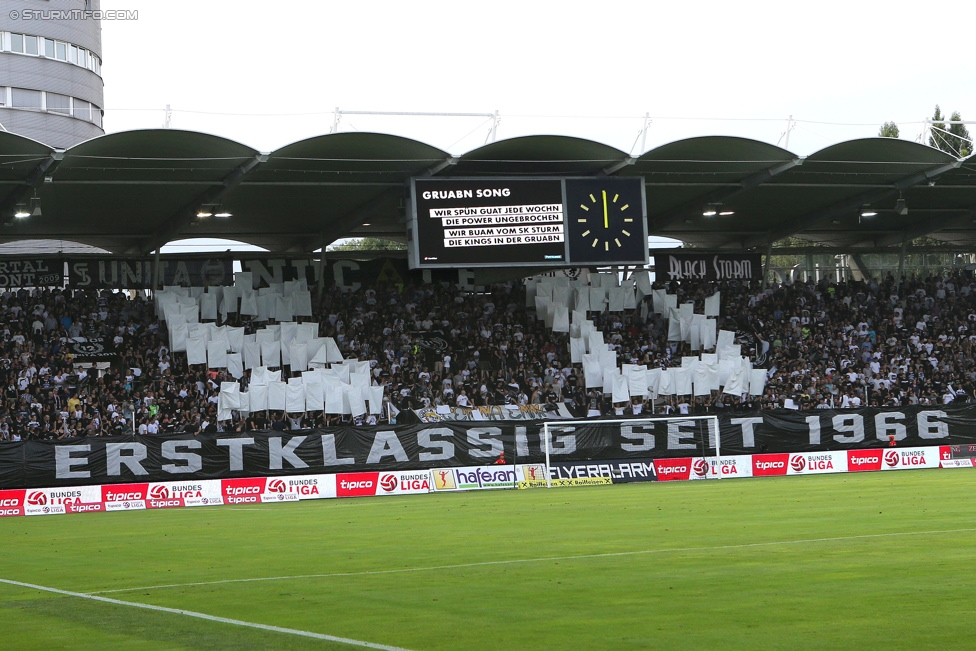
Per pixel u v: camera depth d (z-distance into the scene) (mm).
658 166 45344
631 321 52656
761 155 44000
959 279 58750
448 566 15250
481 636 9859
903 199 51094
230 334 45219
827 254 59562
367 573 14758
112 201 44375
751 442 39781
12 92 79188
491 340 50188
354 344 48188
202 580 14484
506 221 44000
